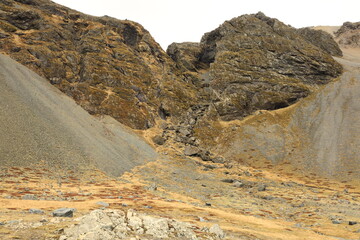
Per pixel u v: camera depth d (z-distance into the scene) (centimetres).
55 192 5384
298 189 9525
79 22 19750
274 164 12825
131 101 15425
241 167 12388
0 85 8656
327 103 16550
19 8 16988
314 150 13250
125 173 9000
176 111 17012
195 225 4078
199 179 9938
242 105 17538
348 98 16438
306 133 14712
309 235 4606
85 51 17612
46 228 2656
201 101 18850
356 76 18612
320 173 11606
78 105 12512
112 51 18712
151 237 2833
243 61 19725
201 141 15025
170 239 2898
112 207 4619
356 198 8325
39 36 16038
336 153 12619
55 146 7919
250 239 3728
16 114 7931
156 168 10375
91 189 6241
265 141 14612
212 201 7212
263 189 9212
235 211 6356
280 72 19150
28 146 7231
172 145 13712
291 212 6894
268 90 18075
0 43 14025
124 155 10438
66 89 13900
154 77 18800
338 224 5734
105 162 8744
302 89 17975
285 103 17512
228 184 9750
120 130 12812
